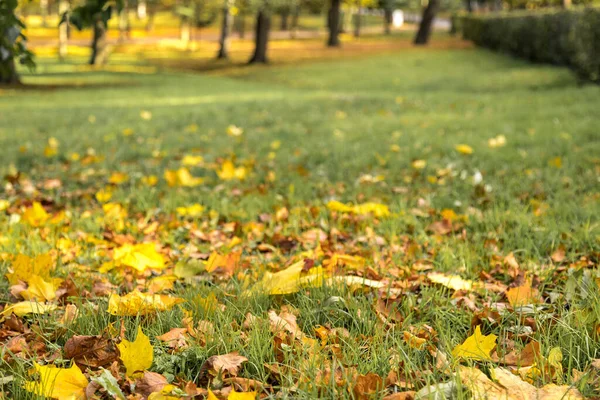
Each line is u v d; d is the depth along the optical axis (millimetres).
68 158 7371
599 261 3285
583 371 2029
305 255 3393
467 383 1860
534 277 2990
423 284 2945
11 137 9312
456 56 30250
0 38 3691
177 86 22250
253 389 1992
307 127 10008
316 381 1965
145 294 2650
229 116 11617
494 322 2428
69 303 2789
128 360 2047
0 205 4719
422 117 10742
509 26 28438
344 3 47875
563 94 13102
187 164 6848
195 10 46594
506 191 5160
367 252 3453
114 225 4426
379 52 35344
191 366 2184
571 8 21031
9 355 2197
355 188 5473
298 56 36375
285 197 5238
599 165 6023
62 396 1894
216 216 4652
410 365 2059
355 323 2443
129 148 8031
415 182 5770
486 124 9445
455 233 4121
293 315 2445
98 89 20984
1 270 3170
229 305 2615
